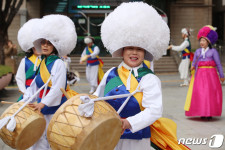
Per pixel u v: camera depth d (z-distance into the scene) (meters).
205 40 6.42
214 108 6.28
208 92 6.29
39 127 3.21
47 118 3.64
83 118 2.19
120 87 2.72
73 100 2.33
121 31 2.57
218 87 6.37
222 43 19.55
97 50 10.14
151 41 2.58
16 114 3.12
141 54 2.70
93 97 2.42
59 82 3.56
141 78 2.68
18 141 3.06
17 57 14.52
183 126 5.85
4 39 13.23
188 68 11.68
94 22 19.61
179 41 19.53
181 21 19.66
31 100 3.67
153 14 2.61
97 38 19.58
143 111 2.52
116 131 2.31
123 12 2.61
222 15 23.31
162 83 12.70
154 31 2.58
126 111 2.67
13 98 9.47
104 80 2.89
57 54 3.83
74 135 2.17
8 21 13.29
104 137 2.23
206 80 6.34
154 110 2.52
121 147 2.74
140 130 2.68
